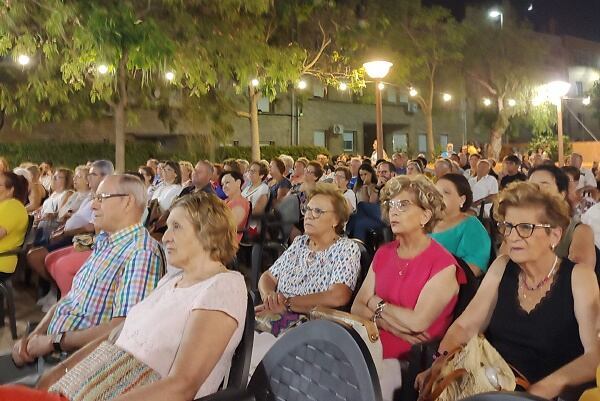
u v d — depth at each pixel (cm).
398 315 322
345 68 1834
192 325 222
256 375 224
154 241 325
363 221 627
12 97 1566
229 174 686
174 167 914
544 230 259
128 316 254
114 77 1337
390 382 301
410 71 2230
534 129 2731
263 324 362
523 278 275
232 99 1927
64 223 714
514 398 156
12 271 549
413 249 332
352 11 1794
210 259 250
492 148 2622
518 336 269
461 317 292
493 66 2469
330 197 377
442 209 334
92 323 317
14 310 548
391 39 2033
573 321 258
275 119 2622
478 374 231
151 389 206
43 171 1216
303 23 1717
